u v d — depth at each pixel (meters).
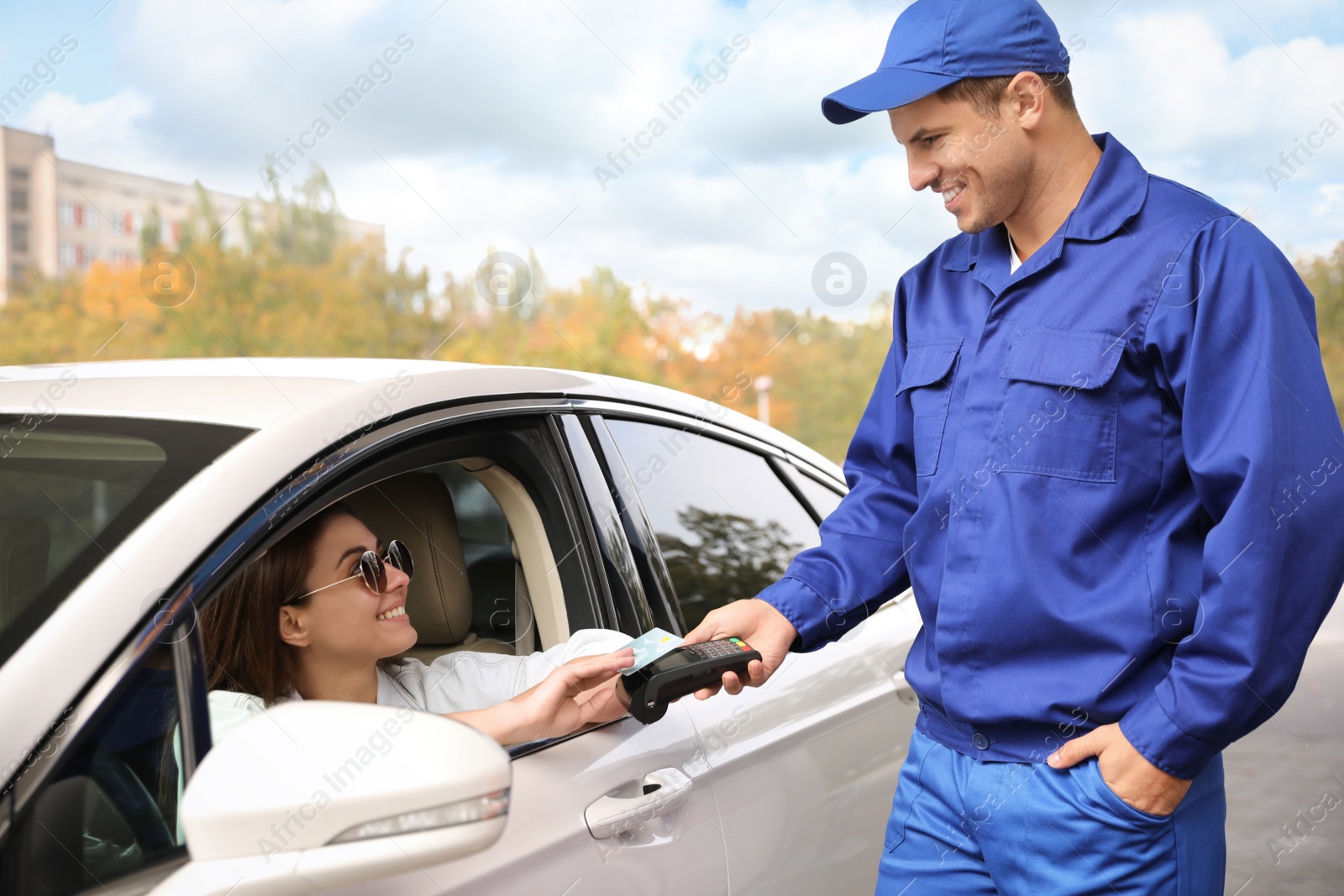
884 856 1.68
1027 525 1.42
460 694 1.58
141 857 0.95
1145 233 1.42
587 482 1.66
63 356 20.05
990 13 1.44
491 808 0.93
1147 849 1.36
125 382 1.43
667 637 1.48
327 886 0.92
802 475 2.30
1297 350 1.31
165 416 1.26
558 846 1.27
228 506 1.09
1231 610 1.25
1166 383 1.39
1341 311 27.38
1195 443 1.33
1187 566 1.39
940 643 1.51
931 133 1.50
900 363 1.75
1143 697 1.39
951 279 1.65
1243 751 4.42
